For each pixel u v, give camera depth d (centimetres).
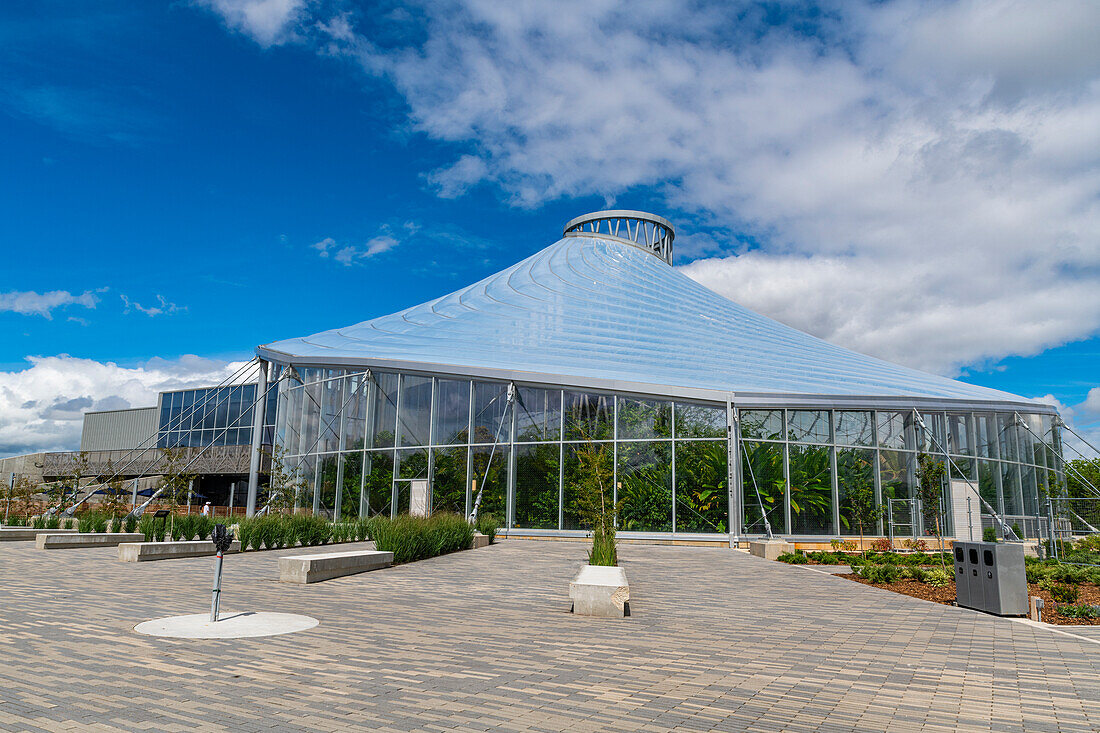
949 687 731
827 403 2930
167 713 576
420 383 3281
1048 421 3475
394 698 638
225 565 1777
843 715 629
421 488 3173
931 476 2216
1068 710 654
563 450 2969
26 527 2992
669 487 2845
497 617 1098
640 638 955
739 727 588
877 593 1484
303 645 850
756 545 2430
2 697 609
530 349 3456
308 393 3650
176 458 3541
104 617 1013
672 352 3500
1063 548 2700
